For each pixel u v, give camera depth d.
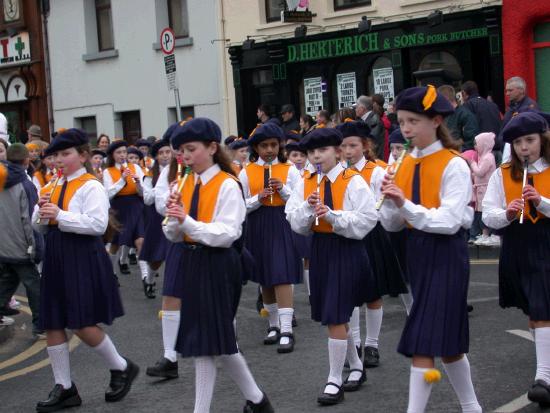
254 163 8.45
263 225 8.12
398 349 5.14
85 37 22.92
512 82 11.12
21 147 8.93
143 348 8.32
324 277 6.28
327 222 6.18
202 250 5.38
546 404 5.86
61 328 6.36
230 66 20.08
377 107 13.24
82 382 7.20
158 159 10.16
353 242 6.27
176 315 7.14
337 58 18.30
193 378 7.14
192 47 20.72
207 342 5.29
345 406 6.16
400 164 5.24
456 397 6.20
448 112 5.18
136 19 21.80
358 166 7.55
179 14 21.23
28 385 7.24
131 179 11.95
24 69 24.20
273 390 6.65
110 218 6.70
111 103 22.66
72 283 6.29
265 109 16.17
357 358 6.59
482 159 12.45
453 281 5.10
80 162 6.43
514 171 6.00
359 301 6.29
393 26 17.17
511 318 8.48
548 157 5.91
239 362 5.52
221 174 5.46
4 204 8.80
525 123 5.86
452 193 5.09
